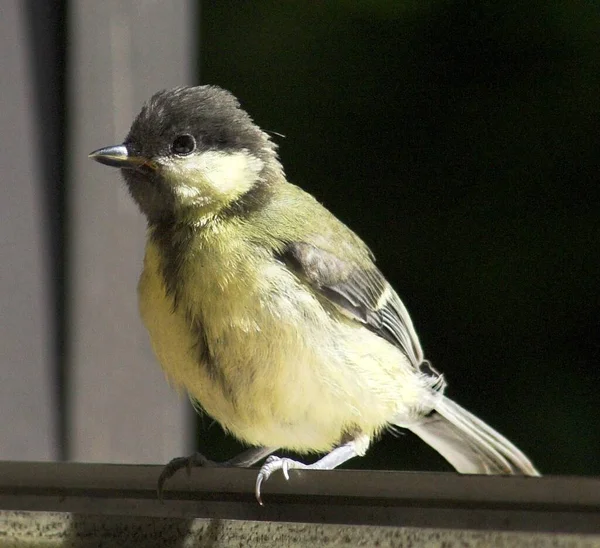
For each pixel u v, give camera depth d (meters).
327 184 2.13
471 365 2.12
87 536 1.98
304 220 2.03
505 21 2.13
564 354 2.11
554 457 2.11
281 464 2.00
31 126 2.09
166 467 1.98
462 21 2.13
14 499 1.98
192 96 2.03
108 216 2.09
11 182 2.08
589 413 2.11
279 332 2.01
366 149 2.13
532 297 2.12
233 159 2.03
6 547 1.98
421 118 2.13
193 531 1.98
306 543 1.97
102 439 2.09
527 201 2.12
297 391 2.01
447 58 2.14
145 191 2.03
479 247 2.12
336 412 2.01
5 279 2.08
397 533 1.96
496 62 2.13
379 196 2.13
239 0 2.14
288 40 2.14
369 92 2.14
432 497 1.96
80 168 2.09
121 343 2.09
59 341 2.09
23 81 2.08
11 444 2.08
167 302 2.01
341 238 2.03
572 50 2.13
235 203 2.02
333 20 2.14
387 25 2.14
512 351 2.12
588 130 2.12
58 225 2.09
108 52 2.09
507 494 1.95
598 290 2.11
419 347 2.05
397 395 2.03
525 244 2.12
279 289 2.01
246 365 2.01
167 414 2.10
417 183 2.13
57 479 1.98
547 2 2.13
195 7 2.11
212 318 2.01
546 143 2.13
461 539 1.95
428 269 2.13
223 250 2.01
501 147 2.13
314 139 2.14
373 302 2.03
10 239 2.08
